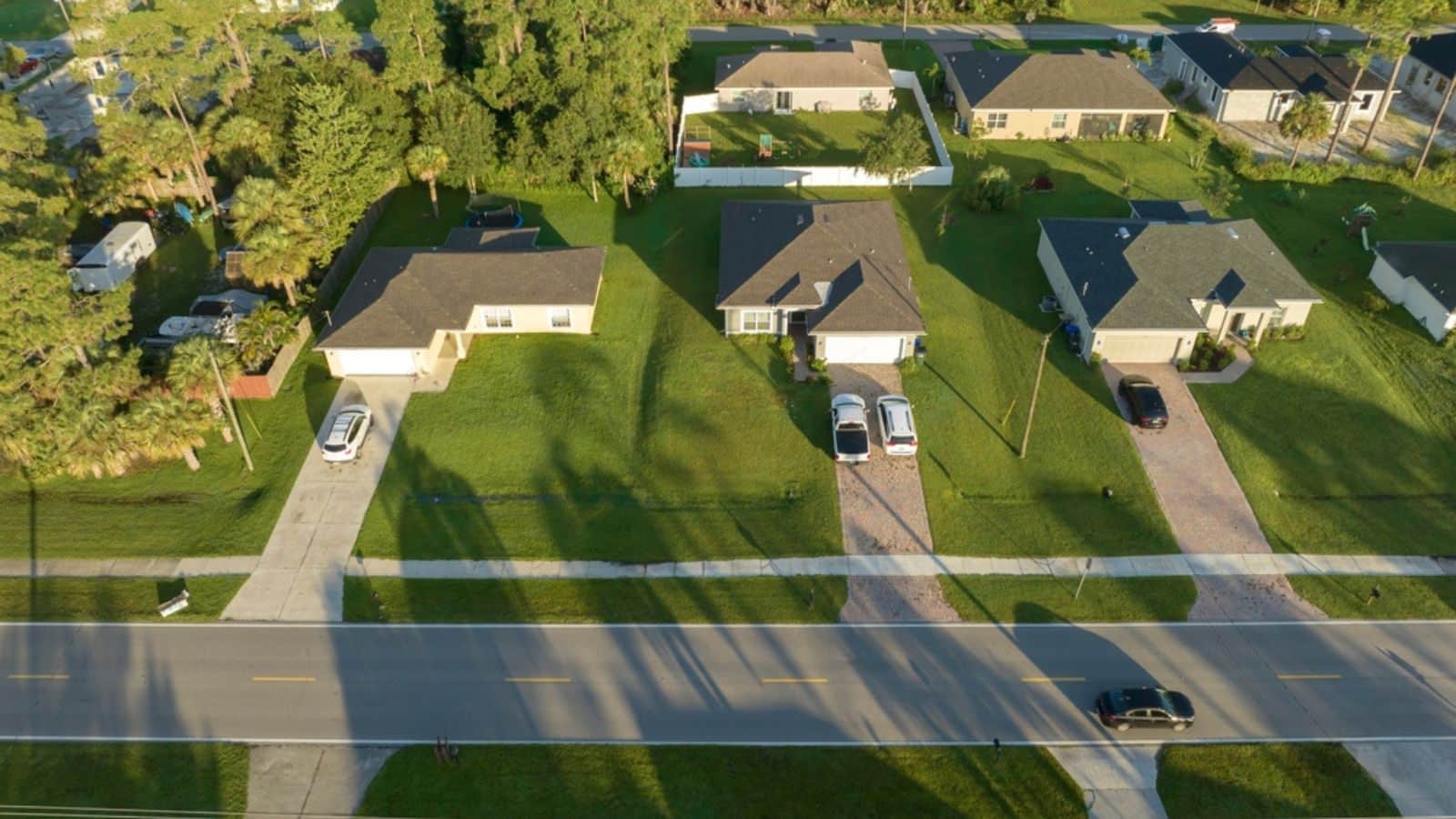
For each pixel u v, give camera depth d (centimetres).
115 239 5538
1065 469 4203
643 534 3934
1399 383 4641
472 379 4756
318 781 3084
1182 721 3169
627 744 3175
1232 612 3600
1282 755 3128
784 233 5231
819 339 4750
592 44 6594
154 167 6203
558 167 6153
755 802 3011
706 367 4794
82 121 7625
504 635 3547
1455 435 4341
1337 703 3284
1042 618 3591
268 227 4831
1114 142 6994
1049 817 2969
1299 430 4381
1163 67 8350
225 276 5575
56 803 3031
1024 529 3941
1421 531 3900
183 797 3042
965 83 7325
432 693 3344
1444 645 3472
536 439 4394
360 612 3634
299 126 5375
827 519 3991
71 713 3284
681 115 7281
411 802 3020
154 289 5491
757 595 3691
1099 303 4769
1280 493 4084
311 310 5134
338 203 5397
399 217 6175
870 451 4288
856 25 9625
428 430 4444
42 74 8581
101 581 3756
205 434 4422
